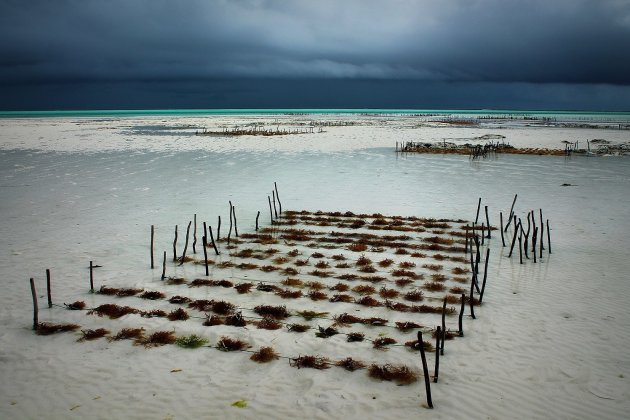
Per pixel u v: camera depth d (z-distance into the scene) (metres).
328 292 12.89
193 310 11.73
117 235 18.23
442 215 21.48
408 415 7.69
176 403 8.04
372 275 14.07
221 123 101.31
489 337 10.30
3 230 18.89
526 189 27.36
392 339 10.18
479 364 9.23
